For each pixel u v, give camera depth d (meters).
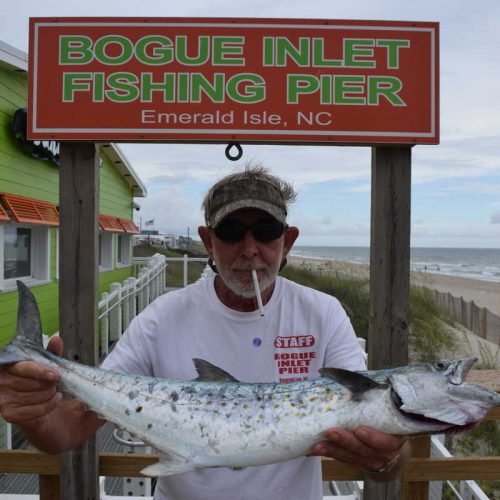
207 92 2.71
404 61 2.75
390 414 1.85
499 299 19.23
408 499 2.80
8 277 7.20
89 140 2.71
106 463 2.81
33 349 2.04
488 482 4.97
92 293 2.79
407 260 2.87
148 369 2.22
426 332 10.09
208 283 2.30
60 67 2.70
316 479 2.13
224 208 2.12
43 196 7.99
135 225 15.93
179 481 2.07
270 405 1.94
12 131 6.68
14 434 5.64
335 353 2.18
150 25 2.71
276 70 2.73
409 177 2.86
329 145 2.80
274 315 2.21
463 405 1.83
